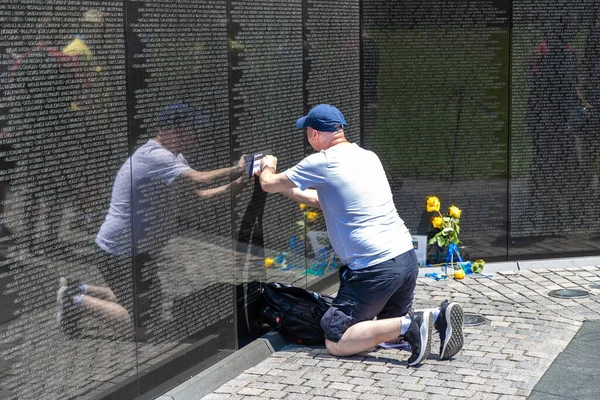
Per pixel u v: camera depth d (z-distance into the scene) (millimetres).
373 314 6363
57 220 4680
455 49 8578
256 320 6730
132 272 5289
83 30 4789
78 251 4840
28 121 4457
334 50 7770
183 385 5754
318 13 7445
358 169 6309
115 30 5027
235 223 6371
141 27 5246
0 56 4273
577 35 8656
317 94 7496
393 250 6258
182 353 5809
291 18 7004
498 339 6672
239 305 6469
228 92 6195
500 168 8789
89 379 4977
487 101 8688
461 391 5703
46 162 4582
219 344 6223
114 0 5004
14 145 4383
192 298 5902
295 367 6223
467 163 8750
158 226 5512
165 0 5457
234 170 6316
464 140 8719
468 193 8789
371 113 8609
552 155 8805
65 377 4797
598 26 8656
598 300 7695
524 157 8789
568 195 8875
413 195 8734
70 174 4750
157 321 5547
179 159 5688
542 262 8852
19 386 4492
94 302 4984
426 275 8578
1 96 4293
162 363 5609
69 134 4727
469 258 8859
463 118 8688
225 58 6133
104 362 5090
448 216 8695
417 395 5648
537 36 8641
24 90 4422
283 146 7000
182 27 5637
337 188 6266
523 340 6648
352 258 6289
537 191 8844
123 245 5199
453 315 6164
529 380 5879
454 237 8555
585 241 8953
